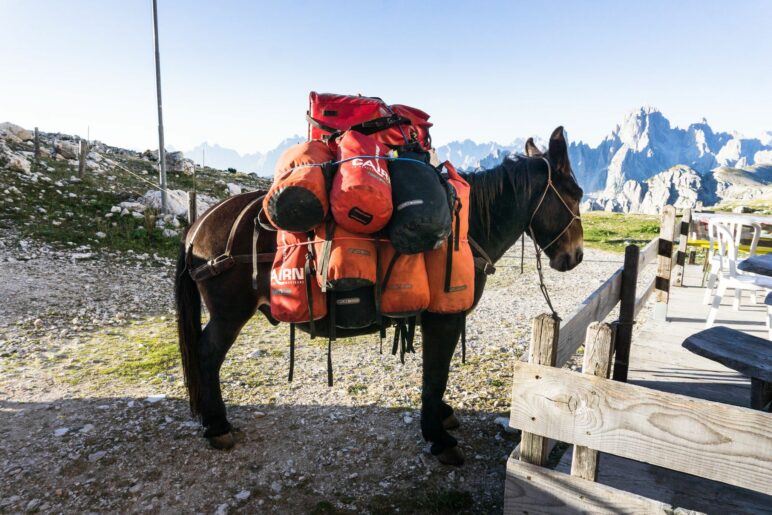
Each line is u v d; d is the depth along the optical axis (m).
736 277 5.86
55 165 17.28
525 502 2.62
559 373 2.42
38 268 9.39
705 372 4.80
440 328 3.47
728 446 2.04
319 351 6.26
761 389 3.18
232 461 3.81
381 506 3.32
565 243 3.87
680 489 3.06
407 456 3.89
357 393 5.00
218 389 3.91
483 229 3.77
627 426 2.27
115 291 8.79
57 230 11.52
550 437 2.50
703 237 8.50
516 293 10.27
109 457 3.82
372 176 2.90
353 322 3.26
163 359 5.85
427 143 3.59
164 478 3.59
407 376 5.45
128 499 3.37
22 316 7.15
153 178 20.31
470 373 5.57
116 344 6.36
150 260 11.02
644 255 5.39
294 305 3.19
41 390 4.97
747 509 2.88
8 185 13.19
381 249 3.15
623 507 2.36
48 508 3.27
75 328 6.88
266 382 5.27
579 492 2.46
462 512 3.27
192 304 3.86
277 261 3.28
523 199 3.79
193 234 3.77
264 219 3.49
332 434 4.21
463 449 4.00
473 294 3.37
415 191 2.97
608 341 2.30
